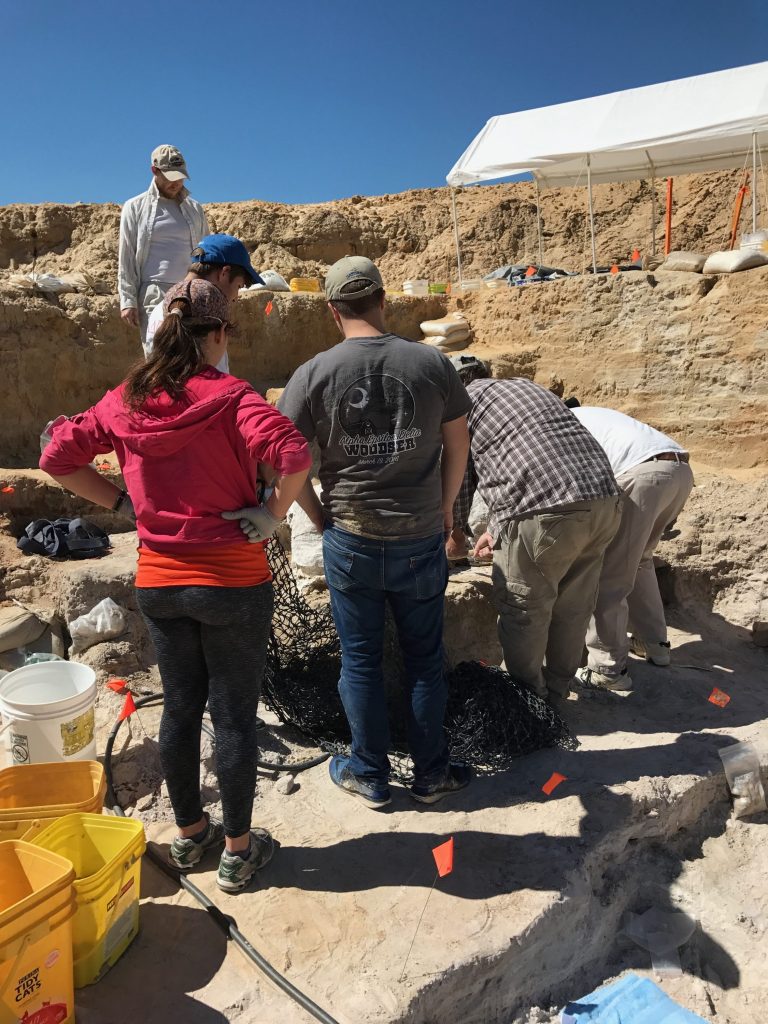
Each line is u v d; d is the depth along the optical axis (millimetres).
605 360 8656
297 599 3938
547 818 3162
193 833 2775
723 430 7938
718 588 5414
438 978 2396
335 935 2543
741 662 4801
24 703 3047
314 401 2936
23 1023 2045
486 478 3658
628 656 4750
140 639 4215
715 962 2998
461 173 11055
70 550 4973
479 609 4438
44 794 2699
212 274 3586
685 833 3504
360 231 17797
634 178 13086
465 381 3979
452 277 17578
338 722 3730
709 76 9836
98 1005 2281
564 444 3537
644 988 2775
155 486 2449
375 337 2924
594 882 3027
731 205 17250
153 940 2523
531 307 9188
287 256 16234
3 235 14156
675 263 8516
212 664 2541
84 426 2545
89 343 6992
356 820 3162
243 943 2471
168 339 2457
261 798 3309
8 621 4328
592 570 3695
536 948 2672
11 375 6582
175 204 5086
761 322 7719
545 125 10664
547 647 3959
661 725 3984
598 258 17609
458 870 2859
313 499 3125
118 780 3285
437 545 3031
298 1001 2291
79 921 2273
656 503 4055
